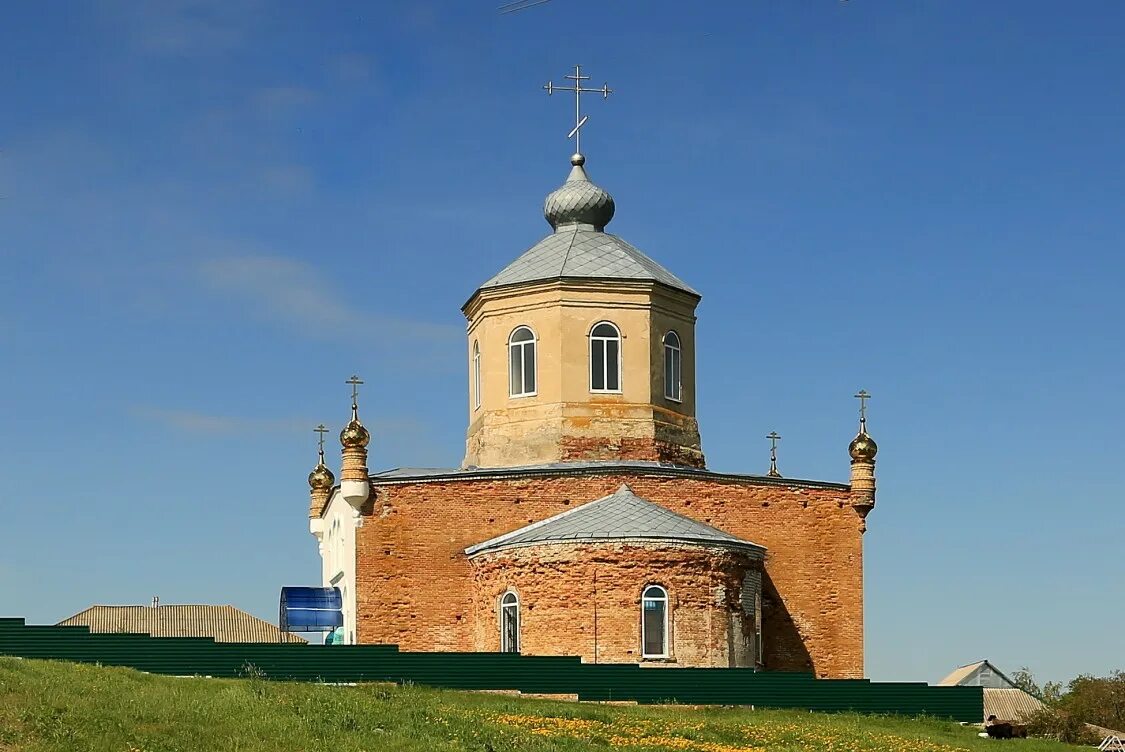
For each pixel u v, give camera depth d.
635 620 56.28
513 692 52.16
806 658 62.59
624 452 63.12
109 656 51.78
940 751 47.03
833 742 46.69
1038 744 50.84
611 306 64.00
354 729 40.09
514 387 64.31
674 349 65.25
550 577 57.09
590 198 66.75
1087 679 73.69
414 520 61.50
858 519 63.84
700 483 62.44
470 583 60.97
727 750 43.28
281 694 43.62
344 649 52.16
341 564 64.56
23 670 43.81
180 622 108.94
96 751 36.28
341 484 61.62
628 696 52.62
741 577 58.03
